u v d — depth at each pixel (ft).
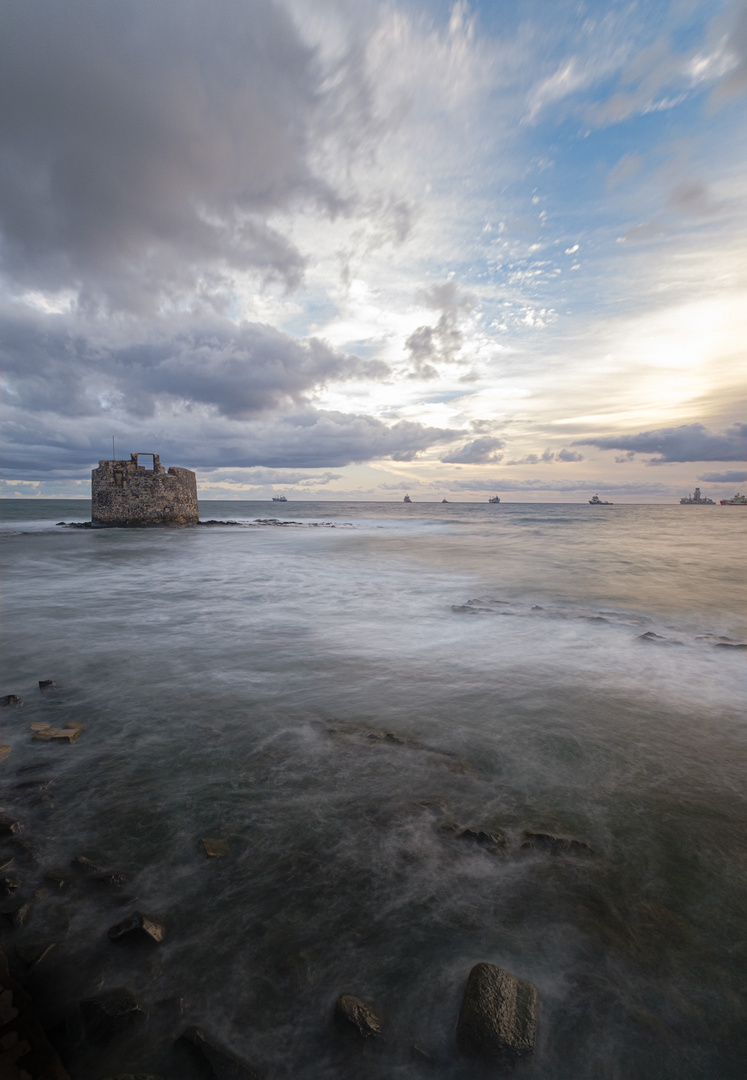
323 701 17.12
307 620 29.68
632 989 6.80
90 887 8.51
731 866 9.21
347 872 8.98
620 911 8.13
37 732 14.37
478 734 14.65
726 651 23.29
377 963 7.16
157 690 18.16
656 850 9.62
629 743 14.12
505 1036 5.90
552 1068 5.80
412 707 16.60
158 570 53.06
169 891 8.49
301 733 14.66
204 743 14.05
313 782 12.05
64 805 11.04
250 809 10.93
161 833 10.07
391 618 30.19
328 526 161.27
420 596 37.93
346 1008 6.29
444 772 12.53
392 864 9.20
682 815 10.77
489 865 9.18
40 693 17.90
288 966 7.09
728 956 7.34
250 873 8.93
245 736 14.47
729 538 101.04
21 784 11.72
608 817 10.68
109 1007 6.22
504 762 13.02
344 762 13.01
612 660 21.89
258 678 19.49
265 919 7.91
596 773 12.52
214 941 7.47
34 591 40.11
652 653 22.93
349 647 23.85
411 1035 6.17
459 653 22.91
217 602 35.53
